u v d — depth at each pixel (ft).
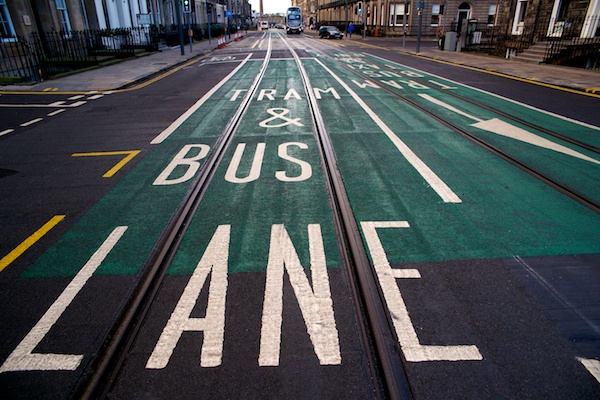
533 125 25.57
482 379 7.66
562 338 8.62
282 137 23.68
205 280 10.64
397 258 11.45
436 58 69.36
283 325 9.07
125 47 80.33
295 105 32.68
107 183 17.51
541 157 19.79
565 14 59.88
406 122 26.61
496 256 11.53
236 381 7.72
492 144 21.81
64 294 10.26
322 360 8.16
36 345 8.64
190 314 9.45
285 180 17.34
